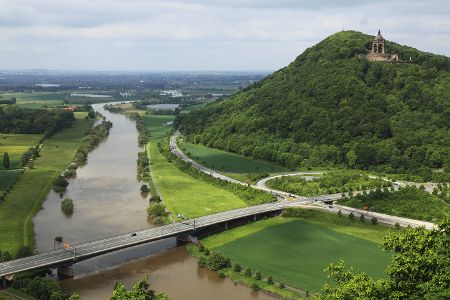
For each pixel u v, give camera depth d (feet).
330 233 650.43
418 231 290.15
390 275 272.10
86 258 541.75
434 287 238.68
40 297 463.83
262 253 582.35
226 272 529.04
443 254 263.90
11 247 585.22
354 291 263.90
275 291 478.59
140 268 552.00
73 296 289.94
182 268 552.41
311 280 500.74
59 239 615.16
